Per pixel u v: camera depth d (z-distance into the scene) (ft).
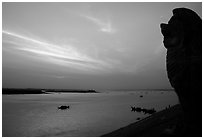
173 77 40.55
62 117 157.38
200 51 38.96
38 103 304.50
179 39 40.52
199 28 41.27
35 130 109.50
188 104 38.50
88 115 167.43
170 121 61.16
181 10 42.34
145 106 236.43
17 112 190.70
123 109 209.87
